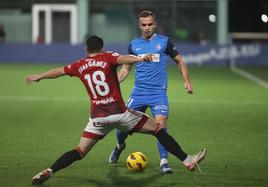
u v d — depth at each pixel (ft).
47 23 359.05
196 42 353.51
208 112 154.20
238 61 306.55
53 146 107.96
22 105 165.37
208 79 243.40
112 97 77.46
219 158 98.37
